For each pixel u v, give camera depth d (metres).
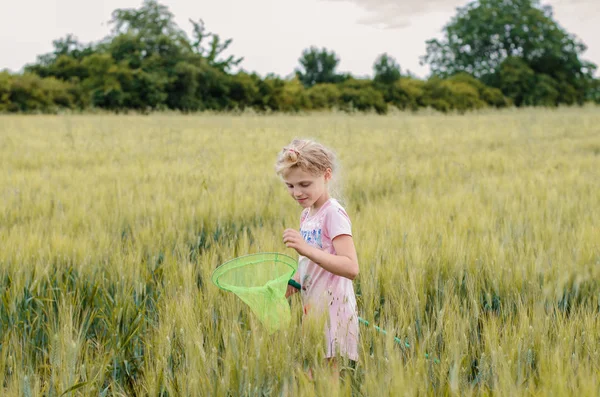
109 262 4.16
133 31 49.47
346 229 2.93
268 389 2.48
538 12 78.75
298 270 3.17
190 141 15.43
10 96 42.19
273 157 11.41
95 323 3.55
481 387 2.34
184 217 5.47
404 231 4.75
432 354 2.55
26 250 4.10
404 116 35.56
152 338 3.12
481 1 82.81
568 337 2.72
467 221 5.25
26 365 2.85
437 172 9.51
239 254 4.34
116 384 2.92
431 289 3.75
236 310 3.12
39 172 8.98
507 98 65.62
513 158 11.45
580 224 5.24
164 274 3.86
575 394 2.14
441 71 86.19
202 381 2.39
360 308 3.46
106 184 7.70
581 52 78.50
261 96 50.03
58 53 57.84
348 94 51.69
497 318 3.16
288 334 2.71
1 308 3.41
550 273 3.85
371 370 2.37
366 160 10.88
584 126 23.02
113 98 43.97
